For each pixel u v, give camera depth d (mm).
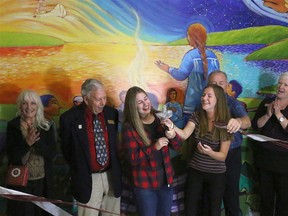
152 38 3520
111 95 3500
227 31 3637
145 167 2908
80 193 2922
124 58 3492
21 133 2957
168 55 3555
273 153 3414
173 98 3594
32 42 3371
